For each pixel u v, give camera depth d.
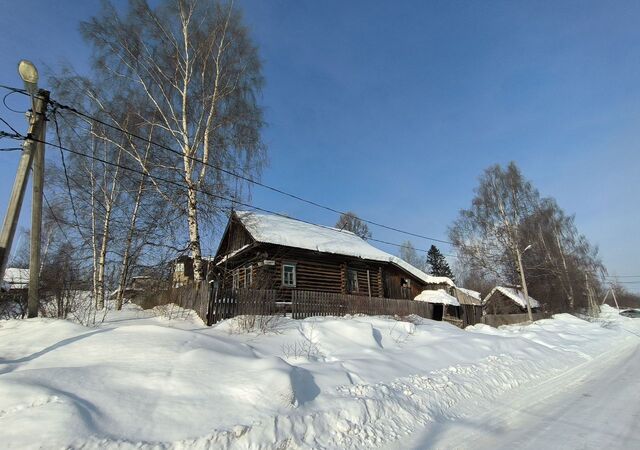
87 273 17.77
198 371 5.94
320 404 5.91
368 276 22.53
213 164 16.77
